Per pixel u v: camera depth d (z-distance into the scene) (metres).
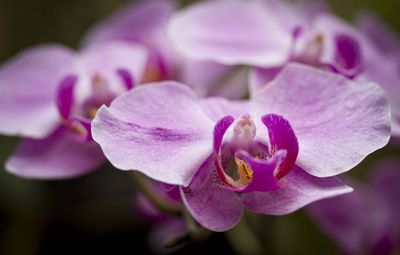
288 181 0.30
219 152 0.30
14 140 0.50
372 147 0.30
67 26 0.54
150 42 0.40
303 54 0.35
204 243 0.52
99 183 0.54
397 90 0.36
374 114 0.30
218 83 0.39
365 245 0.41
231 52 0.36
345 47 0.35
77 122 0.34
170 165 0.30
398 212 0.42
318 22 0.37
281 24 0.37
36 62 0.37
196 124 0.31
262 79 0.35
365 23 0.42
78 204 0.53
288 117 0.31
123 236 0.53
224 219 0.30
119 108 0.30
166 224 0.45
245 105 0.32
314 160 0.30
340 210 0.41
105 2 0.53
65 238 0.53
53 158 0.35
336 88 0.31
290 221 0.47
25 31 0.54
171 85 0.31
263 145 0.31
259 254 0.40
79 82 0.36
